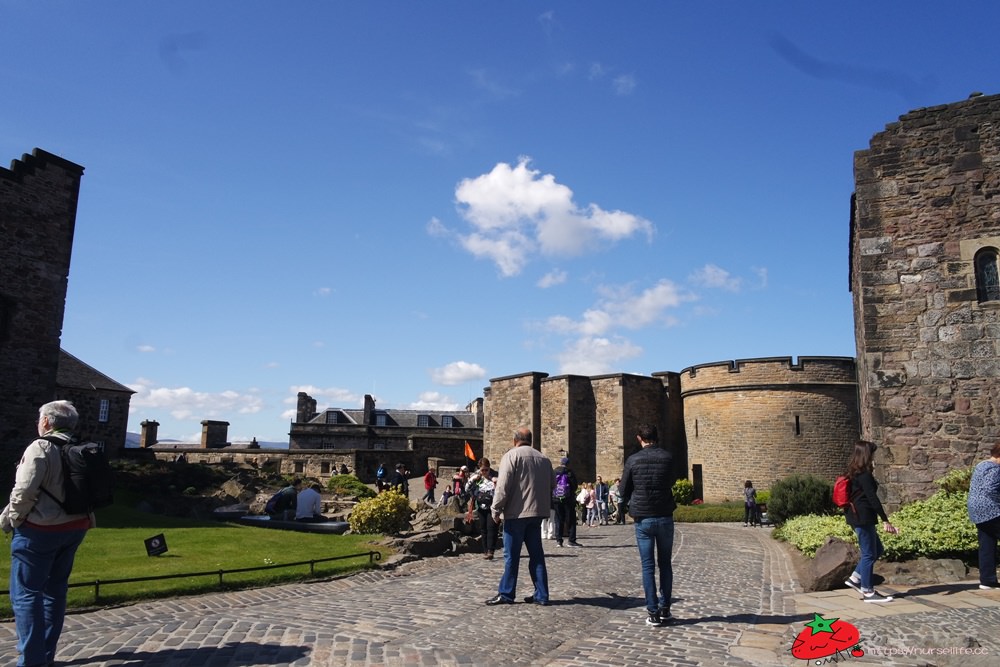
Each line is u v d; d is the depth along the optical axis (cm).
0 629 708
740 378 3597
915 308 1382
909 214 1413
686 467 4178
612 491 2867
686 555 1415
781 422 3456
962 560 1067
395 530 1540
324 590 970
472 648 664
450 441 4691
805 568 1212
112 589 873
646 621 783
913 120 1437
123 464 2772
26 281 2014
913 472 1333
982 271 1357
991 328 1326
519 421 4469
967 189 1383
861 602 877
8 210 1984
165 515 1906
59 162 2127
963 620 757
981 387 1317
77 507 584
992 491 919
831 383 3422
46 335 2050
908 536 1077
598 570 1165
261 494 2589
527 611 827
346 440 5650
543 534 1730
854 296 1962
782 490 2119
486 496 1299
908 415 1355
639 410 4144
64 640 664
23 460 574
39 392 2016
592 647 678
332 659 614
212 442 5969
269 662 603
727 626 761
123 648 640
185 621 746
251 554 1179
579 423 4200
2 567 973
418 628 736
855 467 911
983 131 1388
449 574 1120
